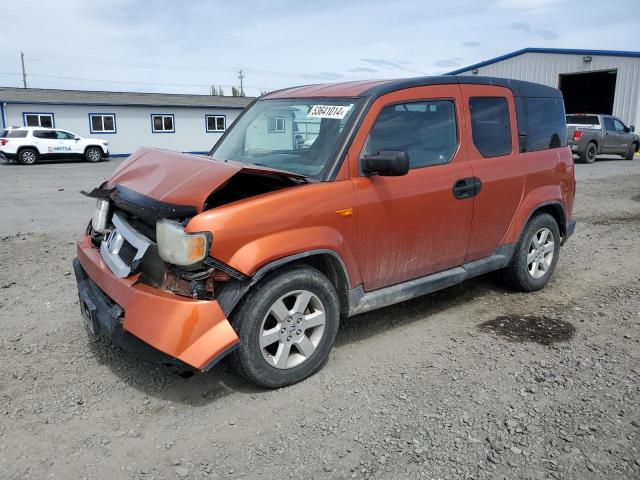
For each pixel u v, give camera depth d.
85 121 30.94
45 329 4.41
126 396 3.41
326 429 3.06
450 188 4.25
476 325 4.57
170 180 3.44
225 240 3.11
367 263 3.84
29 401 3.33
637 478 2.65
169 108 33.28
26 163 24.70
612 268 6.32
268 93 4.99
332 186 3.58
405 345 4.17
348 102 3.93
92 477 2.67
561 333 4.40
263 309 3.28
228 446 2.92
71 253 6.82
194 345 3.05
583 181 14.90
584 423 3.10
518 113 4.98
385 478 2.66
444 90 4.35
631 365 3.81
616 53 27.03
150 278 3.30
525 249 5.12
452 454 2.84
